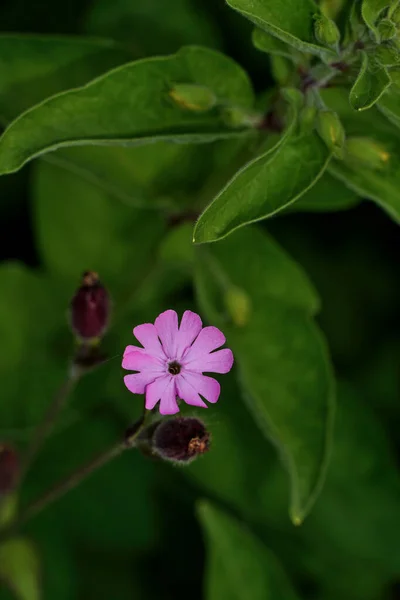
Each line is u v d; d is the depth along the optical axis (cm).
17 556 54
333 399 52
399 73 48
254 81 61
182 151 54
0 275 58
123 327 58
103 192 57
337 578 59
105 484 59
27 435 57
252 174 48
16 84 52
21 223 61
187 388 46
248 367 52
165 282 58
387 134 52
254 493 57
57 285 58
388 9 48
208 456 57
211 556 55
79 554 60
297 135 49
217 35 59
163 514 60
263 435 57
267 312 53
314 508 57
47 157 53
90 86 49
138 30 58
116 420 59
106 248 58
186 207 54
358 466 57
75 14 61
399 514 57
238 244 54
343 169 50
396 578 59
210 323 53
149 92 49
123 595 59
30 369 57
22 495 58
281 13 48
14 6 61
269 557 55
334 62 49
